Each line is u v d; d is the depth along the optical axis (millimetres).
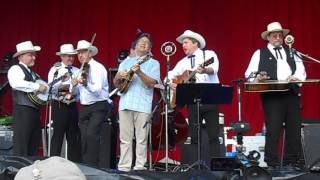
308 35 10867
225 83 11055
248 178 5109
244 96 10930
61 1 11648
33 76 7789
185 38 7496
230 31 11125
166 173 5410
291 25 10930
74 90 7664
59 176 3744
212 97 6570
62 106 7633
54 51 11617
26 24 11711
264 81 6879
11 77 7539
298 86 7031
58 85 7641
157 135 7676
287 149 7051
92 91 7504
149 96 6871
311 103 10758
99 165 7934
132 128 6840
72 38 11570
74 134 7809
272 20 10984
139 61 6730
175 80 7145
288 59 7230
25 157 5383
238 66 11047
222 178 5359
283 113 6996
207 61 6840
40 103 7516
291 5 10945
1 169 5230
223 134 8391
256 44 11031
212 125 7309
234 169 5312
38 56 11625
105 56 11445
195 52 7469
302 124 7633
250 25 11055
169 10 11320
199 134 6645
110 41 11453
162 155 10125
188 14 11266
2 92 9320
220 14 11172
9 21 11758
